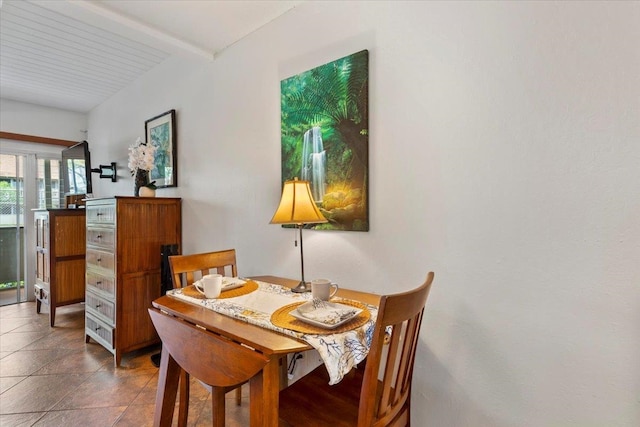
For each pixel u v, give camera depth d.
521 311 1.25
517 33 1.25
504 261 1.29
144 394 2.04
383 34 1.62
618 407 1.07
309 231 1.97
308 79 1.93
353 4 1.74
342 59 1.76
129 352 2.62
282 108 2.08
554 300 1.18
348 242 1.78
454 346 1.42
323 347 0.97
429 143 1.48
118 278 2.47
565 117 1.15
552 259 1.18
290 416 1.15
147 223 2.67
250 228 2.35
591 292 1.11
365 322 1.15
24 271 4.26
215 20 2.17
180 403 1.54
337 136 1.79
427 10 1.48
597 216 1.10
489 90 1.31
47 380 2.20
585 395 1.13
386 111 1.61
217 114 2.60
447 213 1.43
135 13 2.09
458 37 1.39
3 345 2.79
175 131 3.02
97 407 1.90
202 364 1.09
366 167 1.68
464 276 1.39
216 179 2.62
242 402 1.98
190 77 2.85
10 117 4.09
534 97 1.21
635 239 1.04
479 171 1.34
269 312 1.27
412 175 1.53
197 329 1.13
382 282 1.64
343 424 1.10
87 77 3.46
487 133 1.32
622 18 1.05
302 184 1.60
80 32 2.59
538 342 1.22
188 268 1.79
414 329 1.09
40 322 3.39
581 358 1.13
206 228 2.71
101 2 1.98
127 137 3.73
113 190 4.03
